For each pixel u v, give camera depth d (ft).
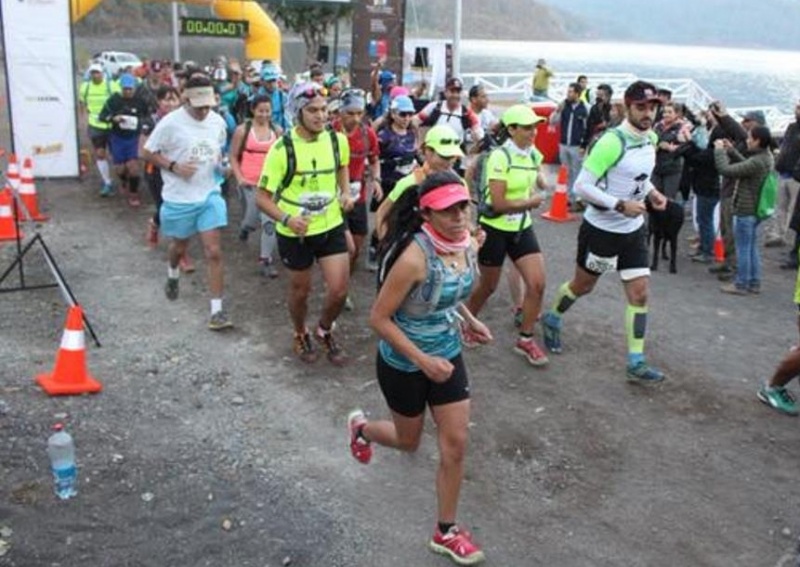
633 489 16.11
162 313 24.13
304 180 19.42
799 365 19.10
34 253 29.81
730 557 14.20
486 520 14.84
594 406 19.49
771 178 28.30
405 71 63.05
